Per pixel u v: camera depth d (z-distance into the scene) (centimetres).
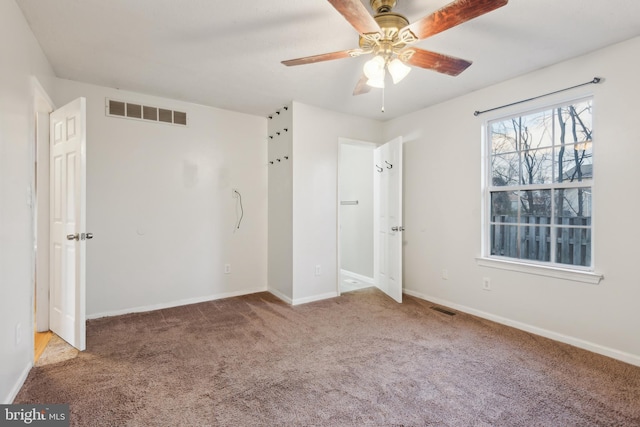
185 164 382
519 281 306
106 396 194
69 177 260
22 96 208
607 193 250
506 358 245
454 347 265
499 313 322
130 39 242
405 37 184
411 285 421
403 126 431
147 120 357
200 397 194
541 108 296
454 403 189
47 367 228
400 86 330
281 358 245
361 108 403
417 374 221
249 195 430
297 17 214
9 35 186
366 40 191
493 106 326
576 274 264
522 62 276
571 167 279
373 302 391
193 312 353
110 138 338
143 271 357
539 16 210
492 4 152
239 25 223
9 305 185
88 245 328
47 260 295
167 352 254
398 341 276
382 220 441
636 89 235
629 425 170
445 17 163
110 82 323
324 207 407
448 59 207
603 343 251
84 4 200
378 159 454
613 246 246
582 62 263
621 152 242
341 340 278
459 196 360
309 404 187
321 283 405
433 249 391
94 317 331
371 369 228
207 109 396
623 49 241
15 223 195
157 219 365
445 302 377
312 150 396
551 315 282
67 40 243
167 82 323
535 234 305
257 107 401
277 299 404
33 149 228
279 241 412
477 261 341
